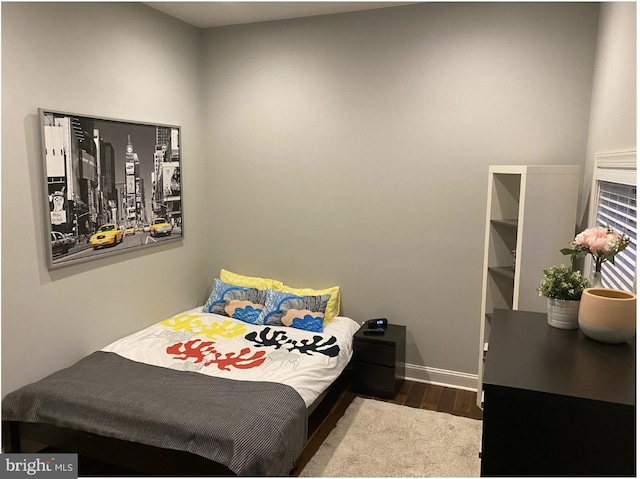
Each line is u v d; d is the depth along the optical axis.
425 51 3.40
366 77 3.58
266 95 3.91
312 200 3.87
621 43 2.22
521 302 2.92
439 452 2.74
